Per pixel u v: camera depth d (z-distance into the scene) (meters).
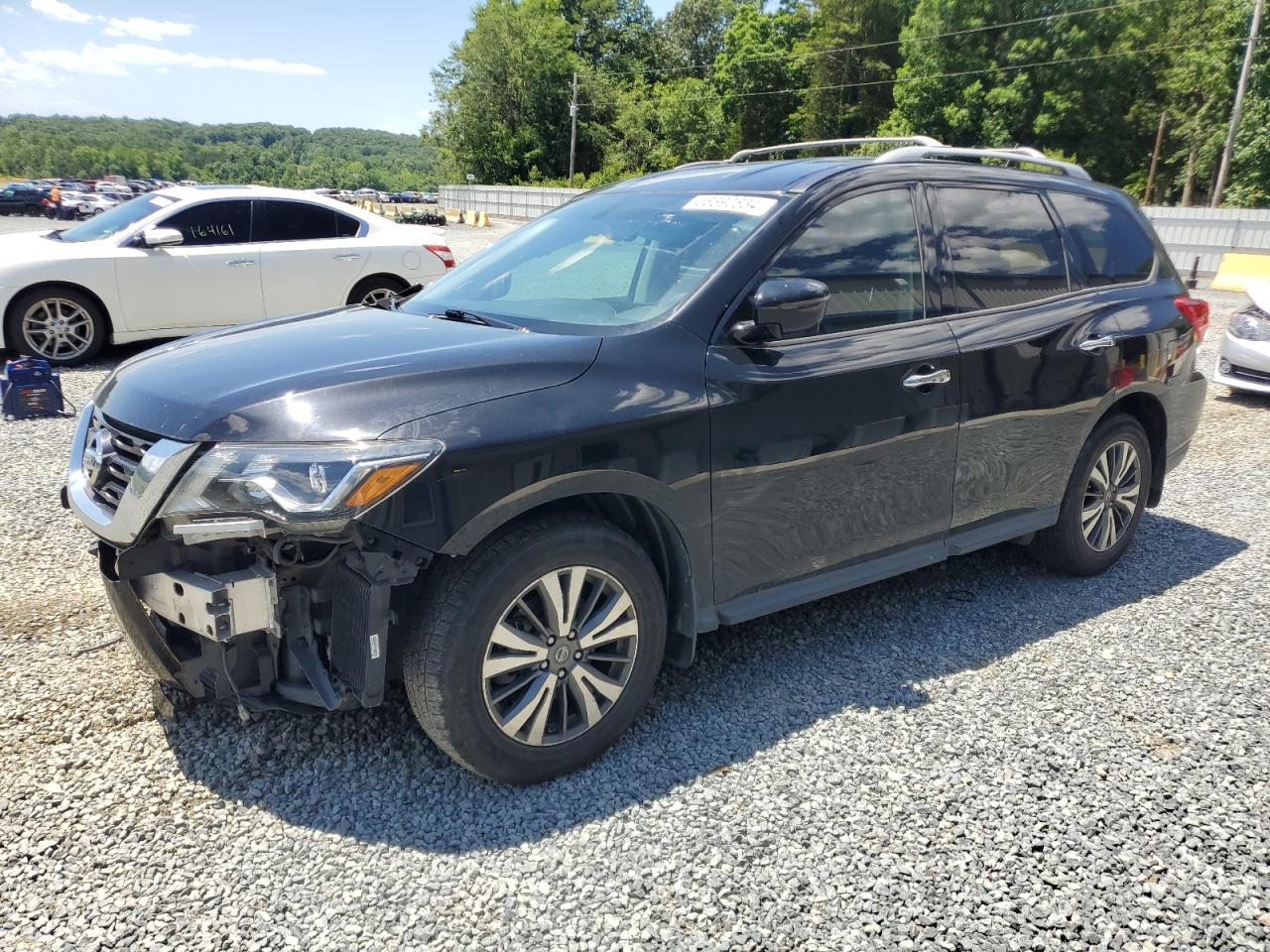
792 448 3.20
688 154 68.50
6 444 6.39
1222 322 12.51
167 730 3.07
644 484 2.85
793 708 3.32
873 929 2.30
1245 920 2.35
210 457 2.43
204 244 9.07
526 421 2.62
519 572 2.66
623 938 2.26
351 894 2.38
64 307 8.66
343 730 3.09
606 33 83.00
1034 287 4.07
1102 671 3.62
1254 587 4.48
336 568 2.63
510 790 2.82
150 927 2.25
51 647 3.60
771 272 3.24
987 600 4.28
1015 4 48.88
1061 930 2.31
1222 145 43.62
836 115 61.25
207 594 2.47
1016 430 3.94
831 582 3.50
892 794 2.83
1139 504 4.64
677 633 3.20
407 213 45.78
